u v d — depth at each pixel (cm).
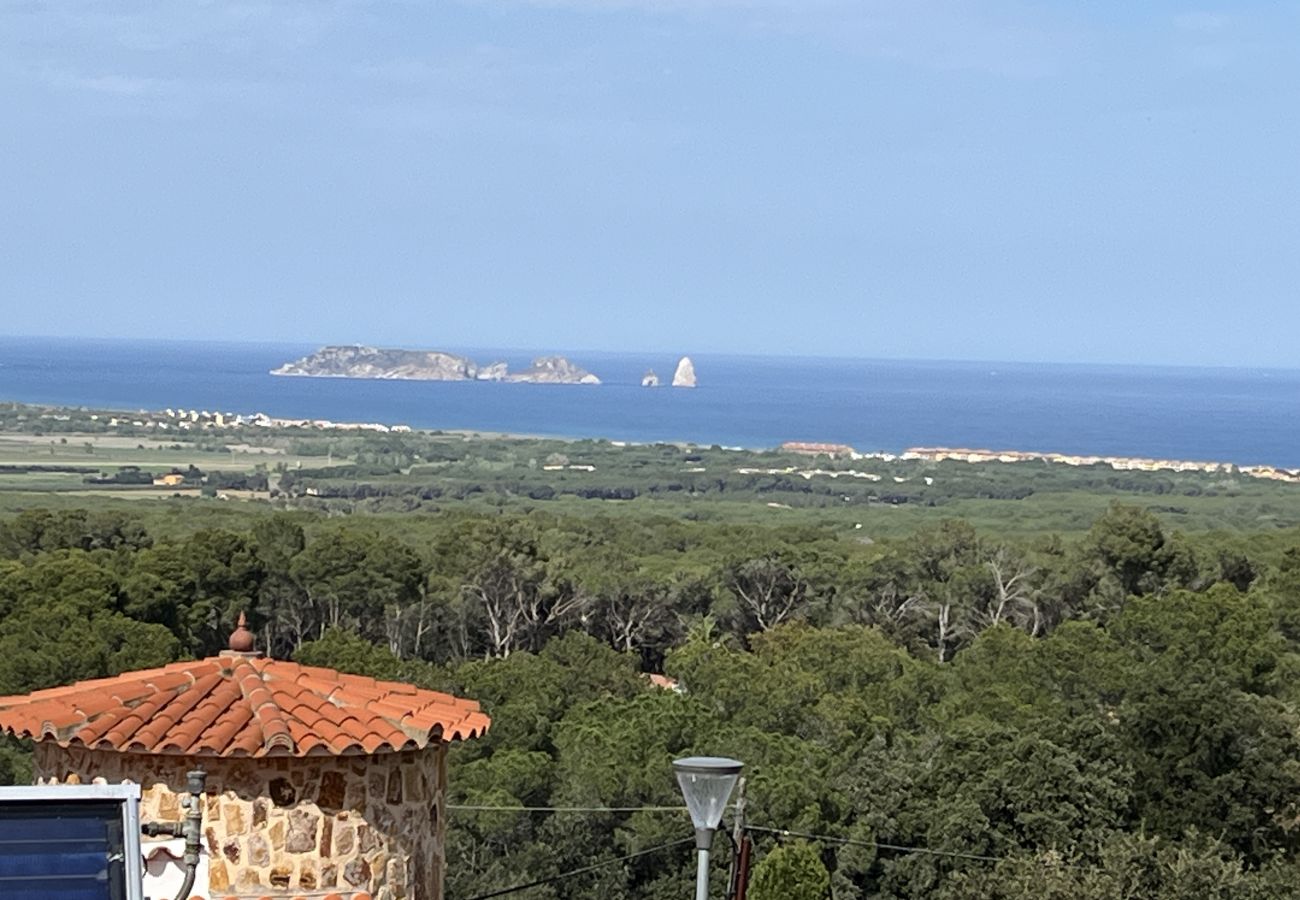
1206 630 5581
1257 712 3906
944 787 3744
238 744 1180
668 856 3503
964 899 3169
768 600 7888
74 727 1196
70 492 15550
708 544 9525
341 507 14625
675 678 6022
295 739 1190
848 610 7975
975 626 7931
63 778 1227
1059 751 3781
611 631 7769
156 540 7638
